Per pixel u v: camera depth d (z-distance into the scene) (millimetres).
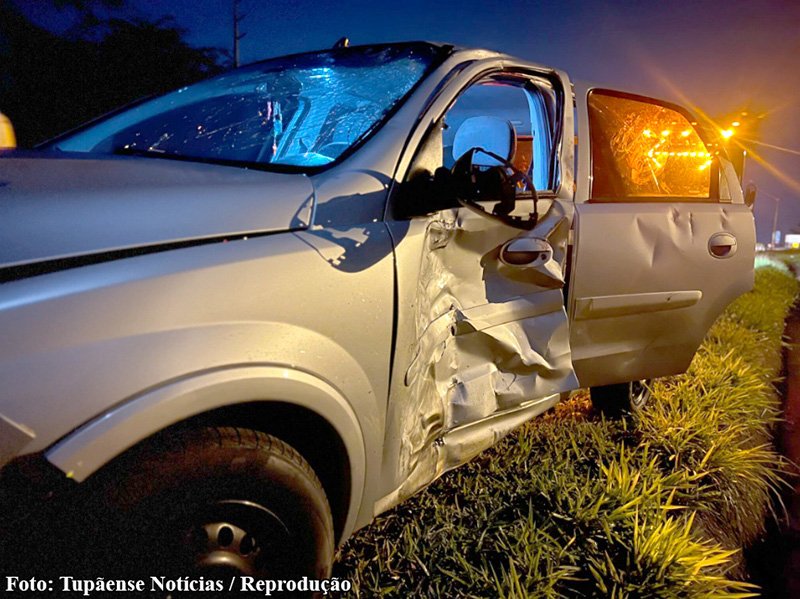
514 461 2975
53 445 1204
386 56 2514
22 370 1190
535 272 2457
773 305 9945
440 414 2148
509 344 2365
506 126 2338
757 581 2846
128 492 1331
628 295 2934
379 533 2396
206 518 1446
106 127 2709
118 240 1398
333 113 2314
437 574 2209
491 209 2258
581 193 2801
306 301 1581
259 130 2416
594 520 2621
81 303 1275
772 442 4441
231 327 1432
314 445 1736
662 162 3387
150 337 1318
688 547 2473
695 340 3354
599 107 3068
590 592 2342
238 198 1635
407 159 1999
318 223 1729
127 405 1263
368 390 1760
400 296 1842
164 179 1659
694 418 3727
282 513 1538
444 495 2682
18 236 1312
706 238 3258
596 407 3801
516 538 2402
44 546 1318
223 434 1440
